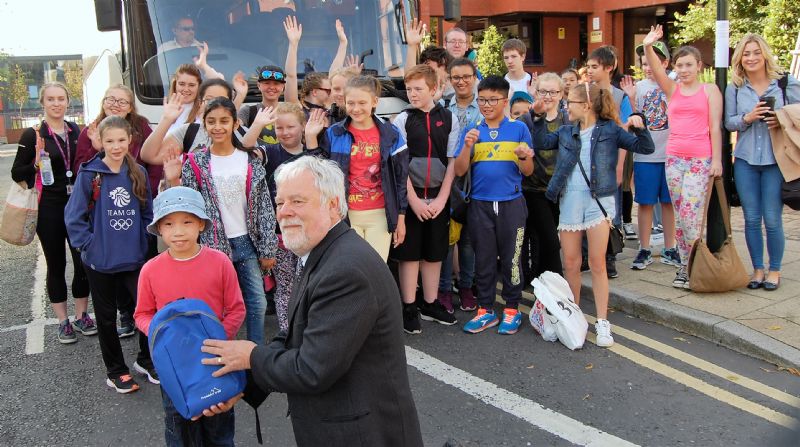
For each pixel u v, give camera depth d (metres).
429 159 5.18
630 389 4.21
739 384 4.21
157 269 3.15
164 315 2.62
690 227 5.63
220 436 3.14
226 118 4.12
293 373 2.24
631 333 5.11
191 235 3.11
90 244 4.20
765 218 5.49
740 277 5.40
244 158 4.31
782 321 4.87
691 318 5.02
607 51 6.22
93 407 4.25
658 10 18.80
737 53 5.46
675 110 5.68
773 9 12.98
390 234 4.93
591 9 19.64
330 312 2.21
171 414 3.09
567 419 3.87
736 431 3.67
